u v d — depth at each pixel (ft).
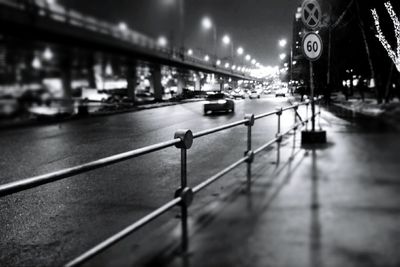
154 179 28.91
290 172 23.34
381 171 21.29
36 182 10.55
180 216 15.98
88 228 18.98
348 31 95.35
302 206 15.53
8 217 21.91
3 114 131.13
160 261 11.23
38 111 137.18
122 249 15.17
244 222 13.85
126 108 151.94
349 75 141.79
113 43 155.53
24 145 55.62
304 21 35.99
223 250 11.53
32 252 16.74
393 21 76.07
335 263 10.27
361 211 14.44
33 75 290.15
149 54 189.47
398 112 59.62
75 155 43.06
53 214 21.77
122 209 21.66
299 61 167.22
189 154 38.75
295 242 11.77
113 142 52.85
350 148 31.07
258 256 10.95
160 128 70.44
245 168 27.40
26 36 125.90
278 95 270.87
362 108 86.17
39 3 114.32
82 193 25.95
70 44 147.64
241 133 55.47
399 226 12.69
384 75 87.81
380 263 10.16
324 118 68.18
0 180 32.07
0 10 100.01
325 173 22.13
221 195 18.29
